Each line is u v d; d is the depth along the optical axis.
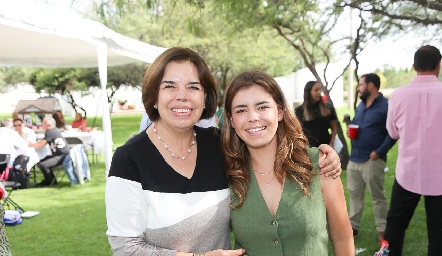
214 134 1.76
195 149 1.66
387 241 3.39
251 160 1.68
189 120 1.54
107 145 5.66
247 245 1.64
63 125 10.73
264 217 1.59
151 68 1.56
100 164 9.84
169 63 1.54
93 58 8.38
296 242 1.60
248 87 1.57
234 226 1.65
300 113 5.31
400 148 3.23
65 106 33.84
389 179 7.09
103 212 5.68
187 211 1.54
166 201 1.52
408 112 3.09
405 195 3.23
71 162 7.46
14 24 3.89
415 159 3.08
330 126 5.33
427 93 2.98
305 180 1.59
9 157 6.17
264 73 1.63
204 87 1.61
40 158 7.56
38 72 20.39
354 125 4.02
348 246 1.73
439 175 2.99
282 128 1.66
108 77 20.66
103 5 5.17
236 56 15.41
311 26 6.83
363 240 4.16
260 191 1.62
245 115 1.56
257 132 1.56
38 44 6.23
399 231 3.36
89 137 9.60
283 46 13.98
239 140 1.67
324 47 8.18
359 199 4.19
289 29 7.78
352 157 4.11
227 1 5.33
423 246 3.95
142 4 5.49
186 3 5.71
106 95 5.53
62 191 7.08
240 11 5.52
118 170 1.51
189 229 1.54
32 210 5.85
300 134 1.66
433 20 5.36
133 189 1.50
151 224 1.52
